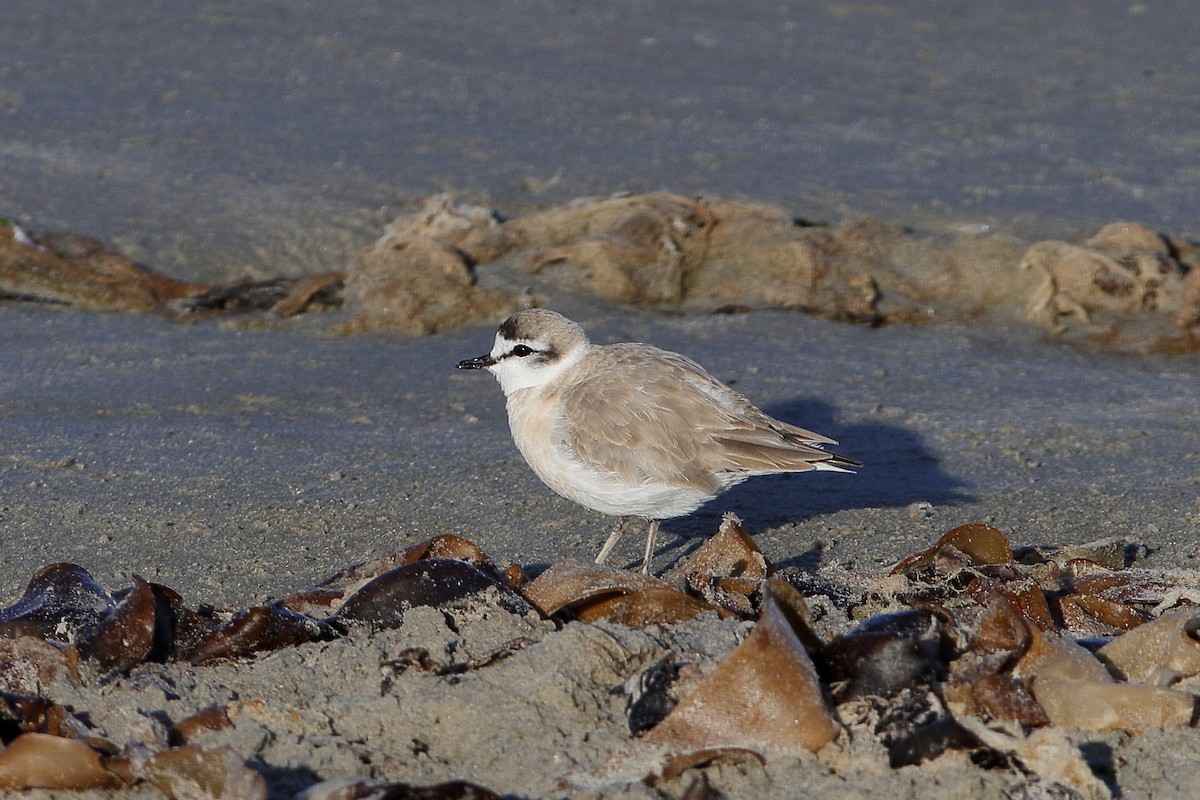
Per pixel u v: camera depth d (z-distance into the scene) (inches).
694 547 409.4
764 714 255.1
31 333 587.8
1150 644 289.4
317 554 381.1
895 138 857.5
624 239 640.4
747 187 753.0
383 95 901.8
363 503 420.8
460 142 817.5
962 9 1146.0
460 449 472.7
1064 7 1149.1
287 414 504.7
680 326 605.6
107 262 636.7
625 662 280.1
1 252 629.6
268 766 252.8
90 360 556.4
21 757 243.6
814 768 251.3
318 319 610.9
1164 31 1089.4
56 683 276.7
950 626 291.1
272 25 1042.1
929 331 615.2
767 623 259.9
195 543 386.6
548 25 1080.2
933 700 260.7
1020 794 243.0
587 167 778.2
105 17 1033.5
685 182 757.3
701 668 271.0
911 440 488.1
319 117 853.8
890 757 251.9
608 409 385.7
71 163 754.2
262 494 425.4
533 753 257.3
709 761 250.8
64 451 458.9
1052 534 400.5
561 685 271.7
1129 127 887.1
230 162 768.9
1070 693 269.0
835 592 335.0
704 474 381.1
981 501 429.4
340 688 279.1
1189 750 260.7
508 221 669.9
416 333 597.3
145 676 279.3
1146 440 483.5
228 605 344.8
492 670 279.3
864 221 670.5
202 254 658.8
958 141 855.1
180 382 534.3
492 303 609.0
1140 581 332.8
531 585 313.1
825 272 636.7
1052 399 532.7
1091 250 634.8
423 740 263.6
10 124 807.1
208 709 262.4
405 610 305.0
